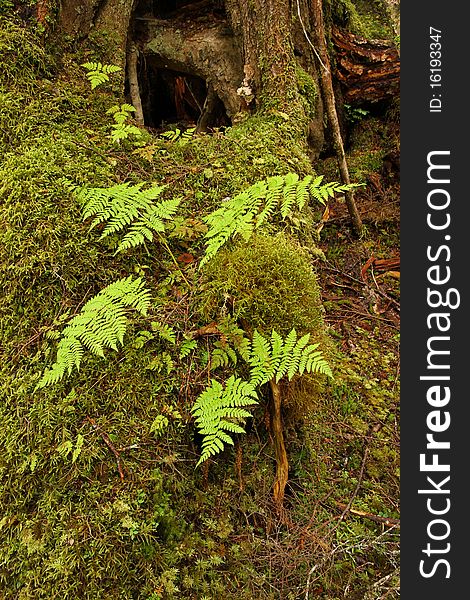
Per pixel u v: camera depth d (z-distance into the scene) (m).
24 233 2.55
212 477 2.41
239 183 3.28
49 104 3.30
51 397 2.25
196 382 2.36
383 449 3.19
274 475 2.57
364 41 6.06
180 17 5.09
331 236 5.50
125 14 4.11
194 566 2.15
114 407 2.25
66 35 3.79
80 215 2.66
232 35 4.80
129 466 2.13
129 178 3.13
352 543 2.51
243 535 2.36
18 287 2.48
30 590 1.98
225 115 5.26
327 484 2.84
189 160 3.49
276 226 3.10
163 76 5.91
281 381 2.54
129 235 2.40
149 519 2.06
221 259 2.59
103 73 3.45
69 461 2.13
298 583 2.31
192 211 3.12
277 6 4.37
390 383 3.79
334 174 6.05
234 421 2.27
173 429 2.25
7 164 2.83
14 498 2.15
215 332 2.47
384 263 5.13
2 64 3.19
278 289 2.48
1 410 2.31
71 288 2.51
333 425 3.30
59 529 2.02
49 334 2.37
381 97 6.27
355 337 4.23
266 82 4.38
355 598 2.32
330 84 4.97
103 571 1.95
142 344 2.38
